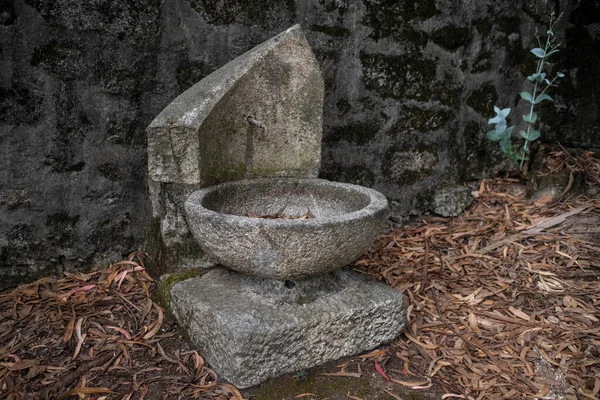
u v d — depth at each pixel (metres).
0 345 1.90
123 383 1.75
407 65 2.80
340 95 2.69
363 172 2.83
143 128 2.36
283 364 1.76
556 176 3.02
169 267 2.17
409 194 2.97
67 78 2.17
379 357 1.92
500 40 3.08
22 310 2.10
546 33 3.24
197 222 1.74
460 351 1.94
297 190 2.24
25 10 2.05
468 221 2.94
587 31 3.16
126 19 2.21
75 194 2.30
